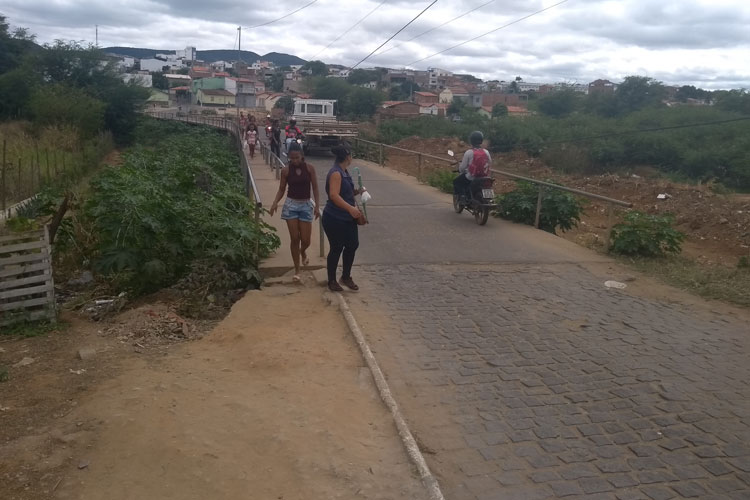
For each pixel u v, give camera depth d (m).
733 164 33.00
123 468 3.47
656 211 20.89
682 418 4.36
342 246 6.81
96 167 30.12
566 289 7.46
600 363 5.28
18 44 50.16
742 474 3.70
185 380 4.64
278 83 128.50
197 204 8.11
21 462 3.52
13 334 5.73
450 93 104.94
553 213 11.14
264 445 3.74
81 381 4.63
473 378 4.92
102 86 48.47
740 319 6.53
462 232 10.55
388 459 3.69
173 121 52.25
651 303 7.01
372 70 134.00
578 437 4.08
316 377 4.74
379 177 18.75
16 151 23.83
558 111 65.06
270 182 17.36
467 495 3.46
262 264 7.91
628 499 3.44
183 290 6.95
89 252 8.14
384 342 5.59
